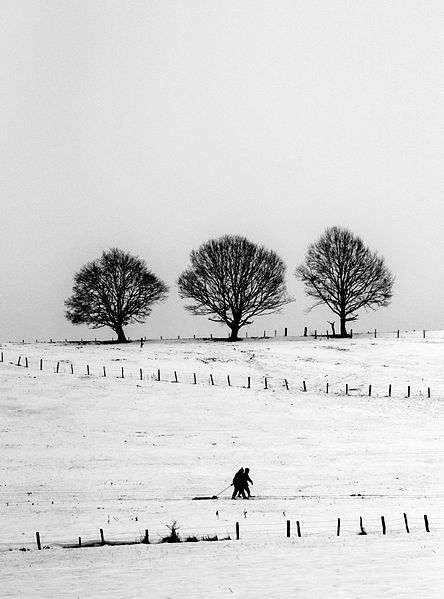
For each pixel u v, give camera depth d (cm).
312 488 4375
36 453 5356
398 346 10825
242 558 2847
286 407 6856
